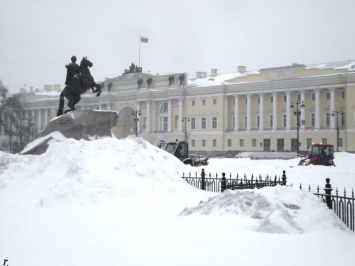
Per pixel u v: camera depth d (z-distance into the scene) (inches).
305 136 3703.3
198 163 1955.0
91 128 1184.8
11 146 3907.5
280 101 3944.4
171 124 4542.3
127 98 4891.7
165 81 4648.1
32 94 5625.0
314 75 3705.7
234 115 4212.6
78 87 1288.1
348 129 3481.8
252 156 3432.6
